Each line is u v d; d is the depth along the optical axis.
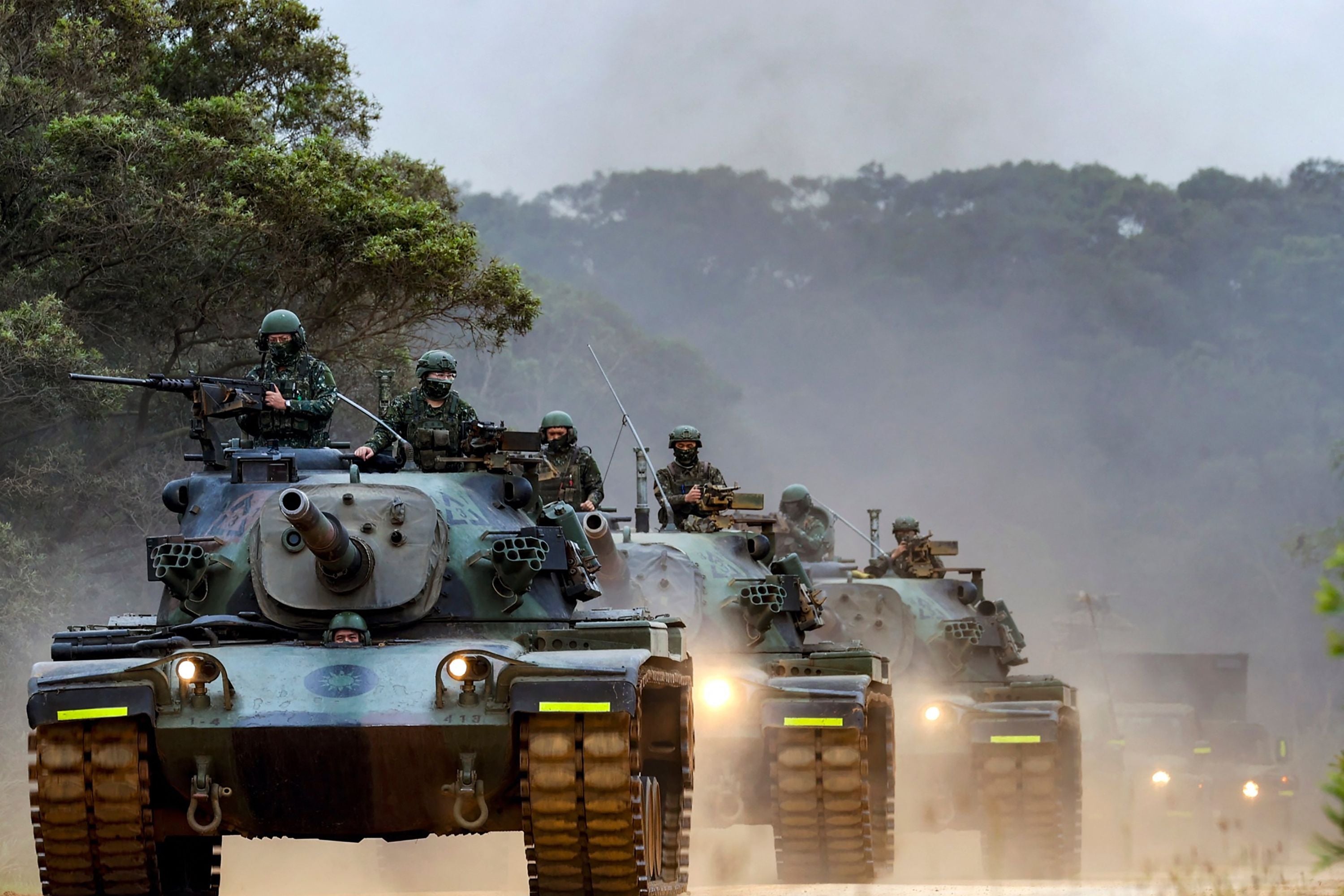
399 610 41.34
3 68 77.94
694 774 50.06
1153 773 90.75
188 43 92.88
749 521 66.44
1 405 73.81
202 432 47.38
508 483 45.94
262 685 37.19
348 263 83.69
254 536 41.84
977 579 78.25
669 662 41.47
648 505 66.00
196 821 37.47
